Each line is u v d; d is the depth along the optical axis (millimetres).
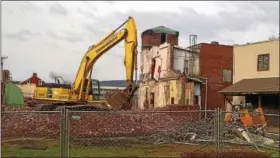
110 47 27859
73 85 28016
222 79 45875
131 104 25469
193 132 16438
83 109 23922
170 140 15602
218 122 10852
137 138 15094
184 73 43500
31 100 27844
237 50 38031
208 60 45844
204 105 44375
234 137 15930
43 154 11836
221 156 10727
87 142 14367
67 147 8836
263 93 32000
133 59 26484
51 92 27656
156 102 46438
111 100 24891
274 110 33438
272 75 35094
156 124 17906
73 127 15359
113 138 14688
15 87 27250
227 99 35438
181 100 41844
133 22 27000
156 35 50906
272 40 35281
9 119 16484
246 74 37094
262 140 15875
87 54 28266
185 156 11258
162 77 45781
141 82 50219
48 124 16359
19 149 12977
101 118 16625
